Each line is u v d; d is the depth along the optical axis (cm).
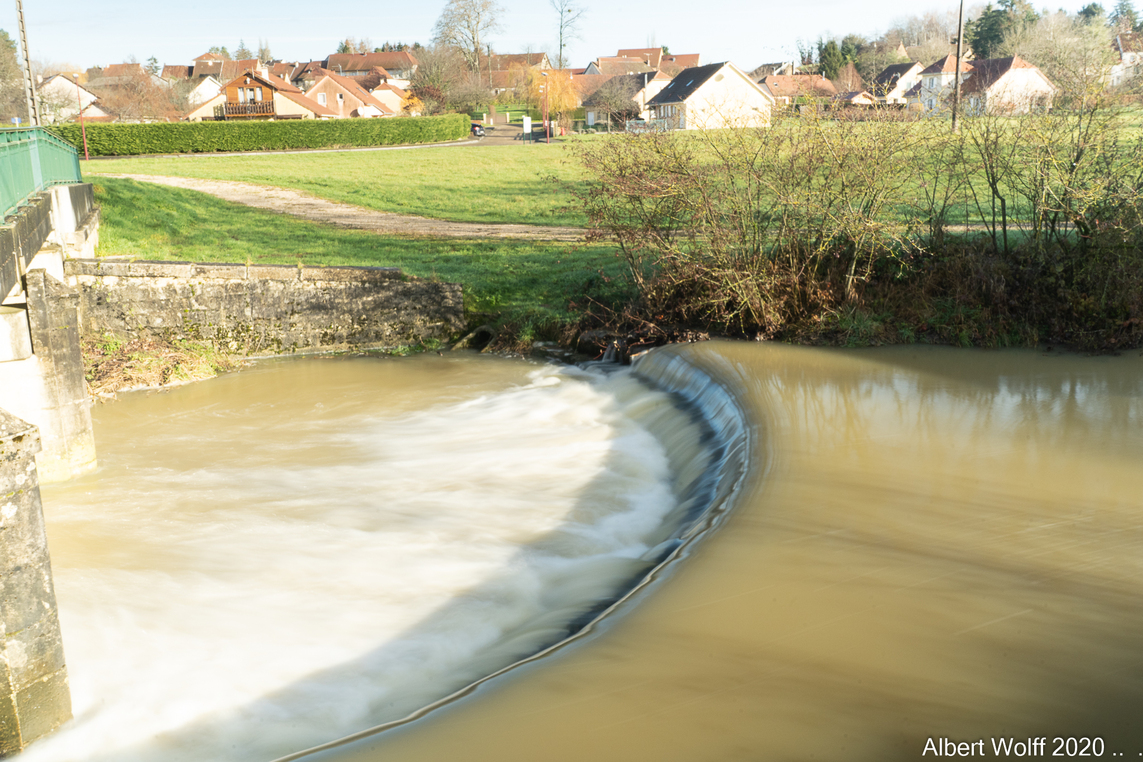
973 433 867
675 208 1357
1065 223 1262
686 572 598
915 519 668
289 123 5512
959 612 527
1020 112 1267
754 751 409
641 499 873
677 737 423
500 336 1562
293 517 864
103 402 1316
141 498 930
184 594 709
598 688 470
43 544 525
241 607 687
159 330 1499
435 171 3919
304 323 1559
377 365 1498
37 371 964
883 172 1227
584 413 1174
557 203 2975
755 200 1313
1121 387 1016
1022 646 488
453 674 574
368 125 5762
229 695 575
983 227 1495
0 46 6656
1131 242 1185
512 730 438
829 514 682
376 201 3094
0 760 518
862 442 847
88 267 1455
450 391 1330
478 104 8600
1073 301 1216
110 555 787
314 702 563
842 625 518
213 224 2523
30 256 990
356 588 714
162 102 8088
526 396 1278
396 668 597
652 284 1434
